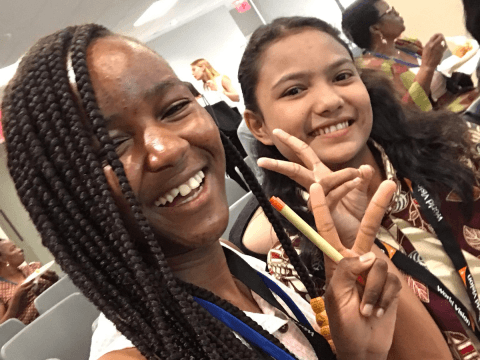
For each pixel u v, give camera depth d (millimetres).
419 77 1815
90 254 547
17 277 4320
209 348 509
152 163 521
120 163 511
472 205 1059
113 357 548
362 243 667
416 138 1105
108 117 525
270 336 605
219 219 568
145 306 548
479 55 2480
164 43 7945
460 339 926
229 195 2256
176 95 560
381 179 1104
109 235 527
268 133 1132
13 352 1931
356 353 629
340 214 734
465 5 1938
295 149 764
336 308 625
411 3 4715
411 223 1038
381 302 625
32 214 540
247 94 1114
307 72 1004
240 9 7395
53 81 530
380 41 2596
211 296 600
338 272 626
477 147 1181
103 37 568
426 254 1017
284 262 1039
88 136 521
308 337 668
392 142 1112
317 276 988
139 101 534
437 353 787
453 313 938
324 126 1005
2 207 5566
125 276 537
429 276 972
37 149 519
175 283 516
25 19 3717
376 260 616
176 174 535
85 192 525
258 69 1056
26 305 3703
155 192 535
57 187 520
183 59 7977
